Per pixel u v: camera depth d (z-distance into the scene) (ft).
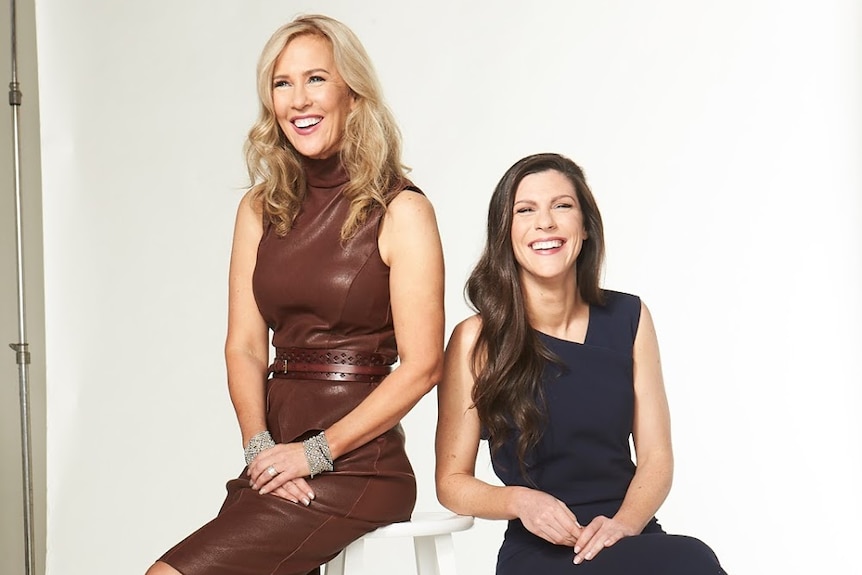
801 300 13.30
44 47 13.94
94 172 14.03
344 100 8.66
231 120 13.94
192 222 13.97
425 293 8.41
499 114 13.58
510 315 8.82
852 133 13.23
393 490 8.34
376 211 8.47
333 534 8.11
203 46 14.01
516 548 8.59
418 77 13.69
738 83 13.41
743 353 13.41
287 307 8.54
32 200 13.84
